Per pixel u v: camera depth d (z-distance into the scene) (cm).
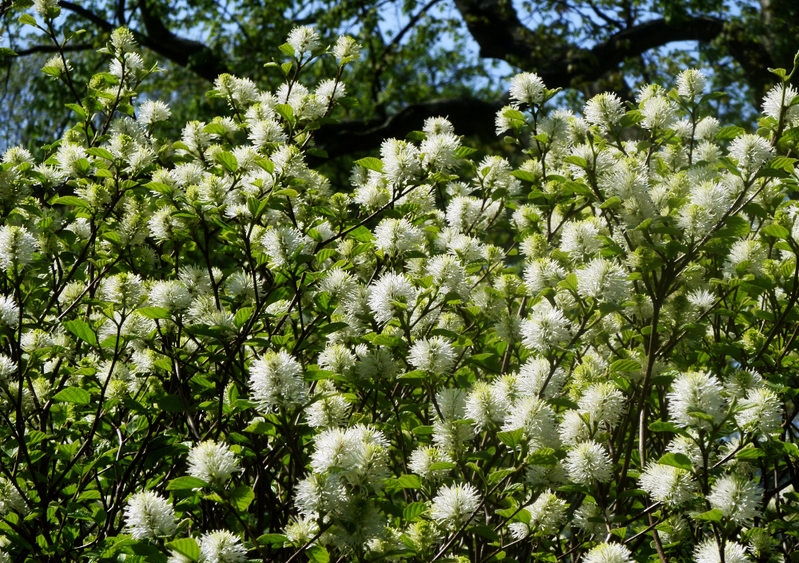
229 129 515
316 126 511
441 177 425
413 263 457
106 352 437
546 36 1711
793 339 441
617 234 446
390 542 334
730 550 347
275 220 458
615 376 400
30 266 430
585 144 482
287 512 416
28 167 474
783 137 402
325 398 343
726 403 382
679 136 562
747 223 384
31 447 417
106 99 548
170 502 409
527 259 476
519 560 429
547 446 363
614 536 394
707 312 439
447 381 456
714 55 1573
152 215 446
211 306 404
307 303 468
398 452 468
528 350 438
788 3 1505
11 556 379
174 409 375
